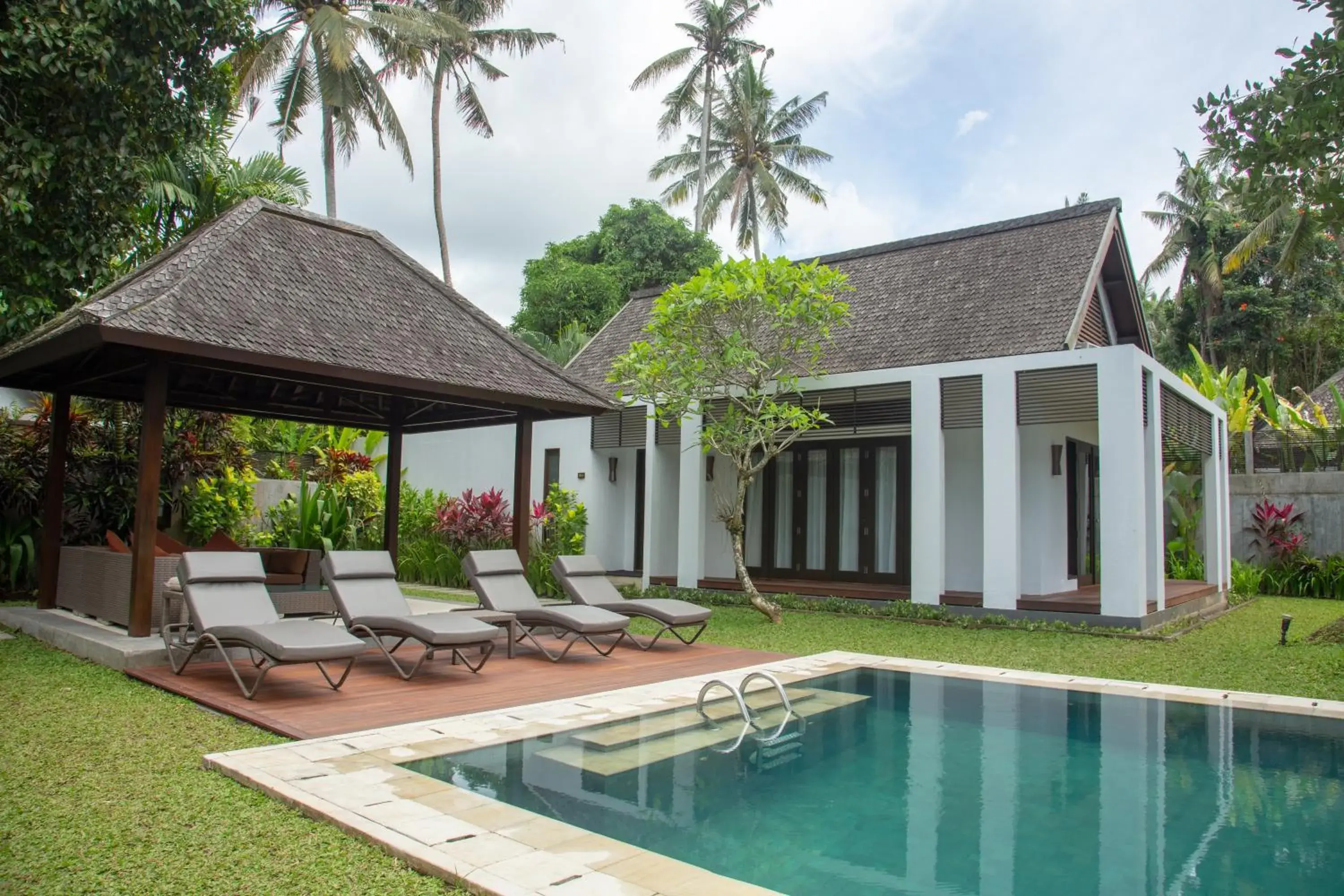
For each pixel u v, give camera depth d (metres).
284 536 13.87
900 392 12.50
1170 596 12.71
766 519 14.97
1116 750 5.58
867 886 3.41
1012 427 11.30
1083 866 3.67
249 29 10.21
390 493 11.99
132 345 6.85
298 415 11.50
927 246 15.45
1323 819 4.30
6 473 11.73
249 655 7.70
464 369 9.29
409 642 8.90
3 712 5.64
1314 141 6.51
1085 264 13.08
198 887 3.11
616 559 16.36
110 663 7.11
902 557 13.45
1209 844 3.95
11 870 3.22
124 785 4.25
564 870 3.27
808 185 33.09
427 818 3.81
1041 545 12.45
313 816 3.87
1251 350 31.73
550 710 6.09
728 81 32.59
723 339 11.33
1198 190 32.53
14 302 9.55
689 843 3.81
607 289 31.14
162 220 13.89
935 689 7.35
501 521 15.73
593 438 15.96
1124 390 10.52
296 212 10.10
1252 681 7.92
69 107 8.99
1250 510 17.94
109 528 12.73
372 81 23.95
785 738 5.74
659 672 7.69
